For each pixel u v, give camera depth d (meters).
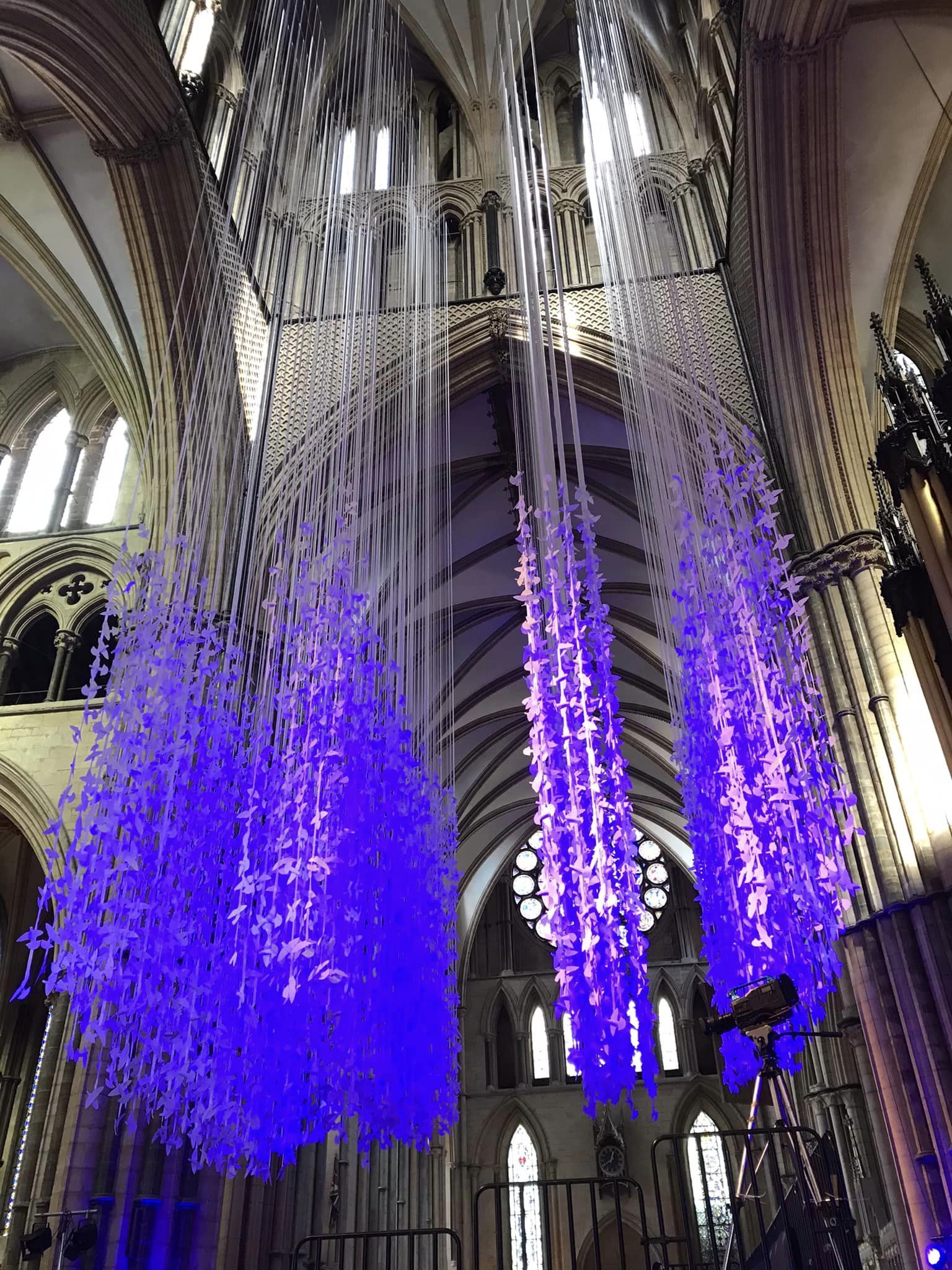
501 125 21.45
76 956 9.50
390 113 21.73
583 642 9.26
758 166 15.42
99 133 14.90
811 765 10.48
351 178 20.88
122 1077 11.73
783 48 14.42
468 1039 31.42
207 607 14.22
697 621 11.25
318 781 10.71
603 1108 29.52
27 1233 10.96
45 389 20.30
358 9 21.88
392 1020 11.32
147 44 14.40
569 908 8.34
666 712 27.03
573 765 8.77
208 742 11.45
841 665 13.45
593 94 18.56
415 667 21.38
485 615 24.89
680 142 20.16
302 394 17.38
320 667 11.34
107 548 17.62
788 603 11.44
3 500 18.98
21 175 16.17
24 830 14.81
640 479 15.62
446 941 14.57
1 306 19.80
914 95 15.04
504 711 28.11
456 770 28.50
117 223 16.38
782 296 15.75
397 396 17.30
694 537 11.77
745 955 9.97
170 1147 11.58
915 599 10.98
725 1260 8.51
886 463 10.59
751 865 9.73
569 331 17.66
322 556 12.30
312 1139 10.46
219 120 18.05
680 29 21.33
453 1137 28.70
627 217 16.19
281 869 10.20
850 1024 12.20
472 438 20.47
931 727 12.31
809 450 15.12
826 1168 8.33
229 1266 12.04
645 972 8.12
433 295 18.39
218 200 16.66
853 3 14.07
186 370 15.80
